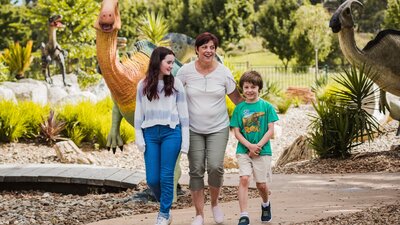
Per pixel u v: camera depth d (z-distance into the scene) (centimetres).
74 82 2267
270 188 815
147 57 793
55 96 1945
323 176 901
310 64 4372
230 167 1278
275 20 4603
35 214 732
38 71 3366
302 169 1000
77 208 770
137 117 575
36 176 956
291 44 4462
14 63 2286
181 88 571
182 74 589
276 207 674
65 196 909
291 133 1758
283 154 1206
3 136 1407
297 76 3781
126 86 745
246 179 576
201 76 584
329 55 4556
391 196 717
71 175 953
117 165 1280
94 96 1853
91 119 1463
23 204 816
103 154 1373
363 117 1063
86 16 3219
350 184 819
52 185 959
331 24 1040
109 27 709
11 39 5094
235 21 5184
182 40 925
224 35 5159
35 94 1838
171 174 568
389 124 1644
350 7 1032
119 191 926
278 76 3859
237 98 605
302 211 644
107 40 718
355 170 962
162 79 570
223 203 730
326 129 1074
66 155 1271
